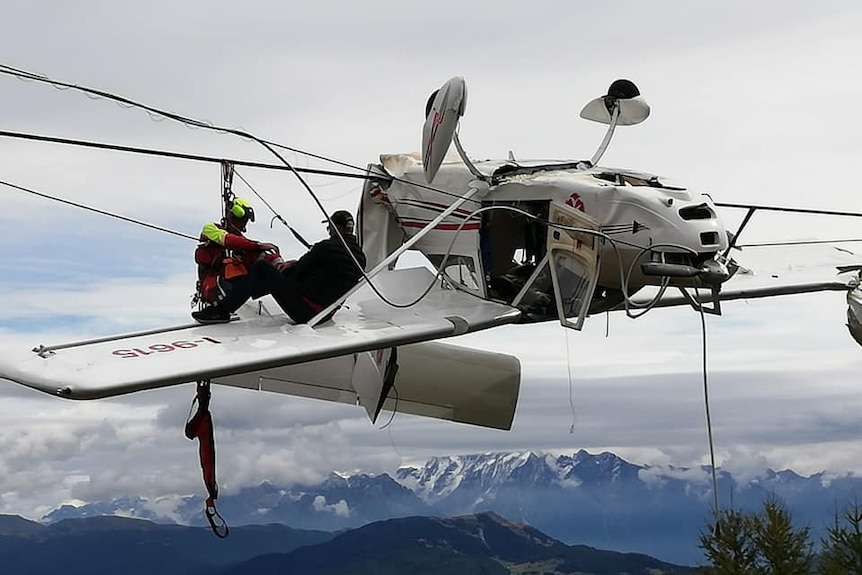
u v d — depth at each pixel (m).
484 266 11.73
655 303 10.36
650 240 10.09
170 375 8.95
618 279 10.52
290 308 10.54
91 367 9.09
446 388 15.78
